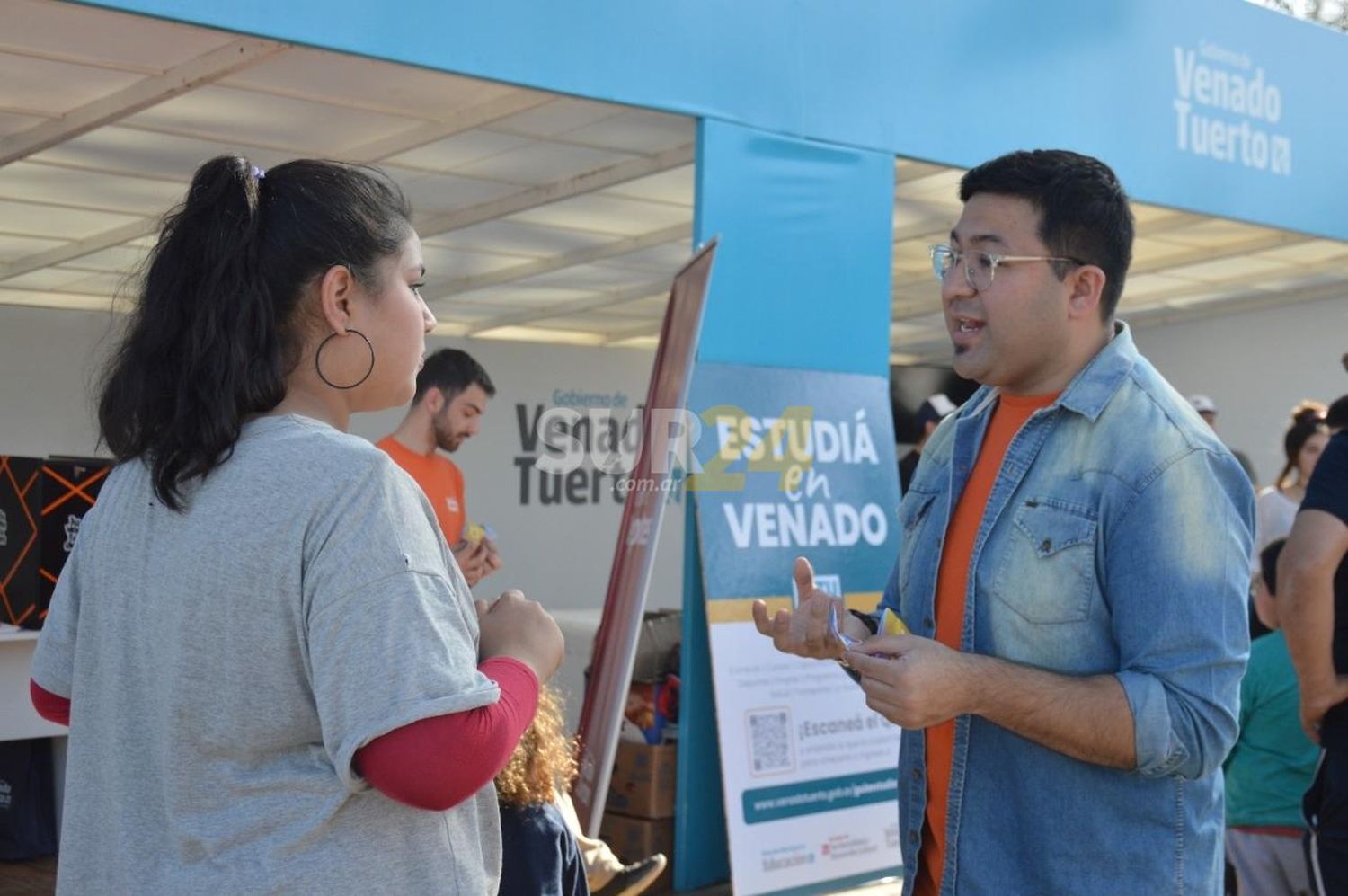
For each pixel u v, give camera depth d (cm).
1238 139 680
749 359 484
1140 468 185
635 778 496
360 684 126
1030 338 196
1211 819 193
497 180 633
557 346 1179
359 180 146
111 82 482
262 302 138
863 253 519
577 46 437
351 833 132
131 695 139
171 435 137
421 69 416
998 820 194
